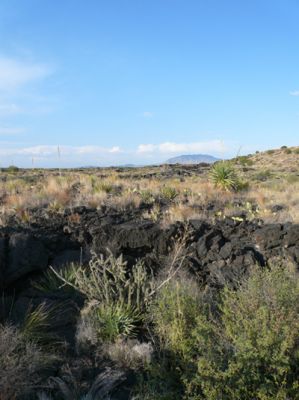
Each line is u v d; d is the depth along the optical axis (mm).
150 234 8953
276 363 4922
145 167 45312
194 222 9844
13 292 7715
